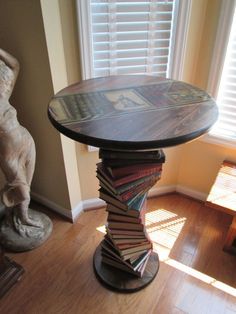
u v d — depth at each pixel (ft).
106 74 4.06
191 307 3.56
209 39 3.88
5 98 3.39
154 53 4.05
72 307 3.59
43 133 4.13
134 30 3.78
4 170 3.76
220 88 4.20
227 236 4.15
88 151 4.47
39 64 3.50
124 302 3.63
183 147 4.90
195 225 4.80
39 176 4.75
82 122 2.28
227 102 4.26
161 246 4.39
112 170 2.62
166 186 5.43
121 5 3.57
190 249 4.34
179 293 3.72
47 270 4.05
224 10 3.55
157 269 3.94
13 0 3.15
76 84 3.15
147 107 2.55
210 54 3.96
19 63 3.61
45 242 4.49
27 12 3.17
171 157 4.99
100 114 2.42
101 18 3.60
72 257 4.25
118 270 3.91
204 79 4.20
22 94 3.90
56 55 3.50
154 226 4.76
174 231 4.67
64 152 4.16
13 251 4.31
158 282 3.85
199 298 3.66
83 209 5.13
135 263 3.66
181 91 2.92
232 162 4.61
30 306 3.60
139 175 2.73
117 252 3.62
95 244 4.46
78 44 3.68
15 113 3.57
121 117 2.36
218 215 5.01
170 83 3.16
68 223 4.86
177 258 4.19
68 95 2.82
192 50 4.01
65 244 4.46
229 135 4.43
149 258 4.06
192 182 5.26
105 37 3.76
